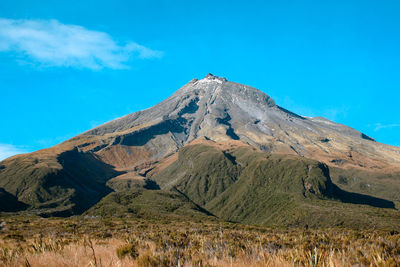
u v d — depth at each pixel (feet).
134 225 249.34
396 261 29.40
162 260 31.37
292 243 57.77
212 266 29.94
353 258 35.17
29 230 168.76
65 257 34.65
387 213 502.79
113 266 30.40
